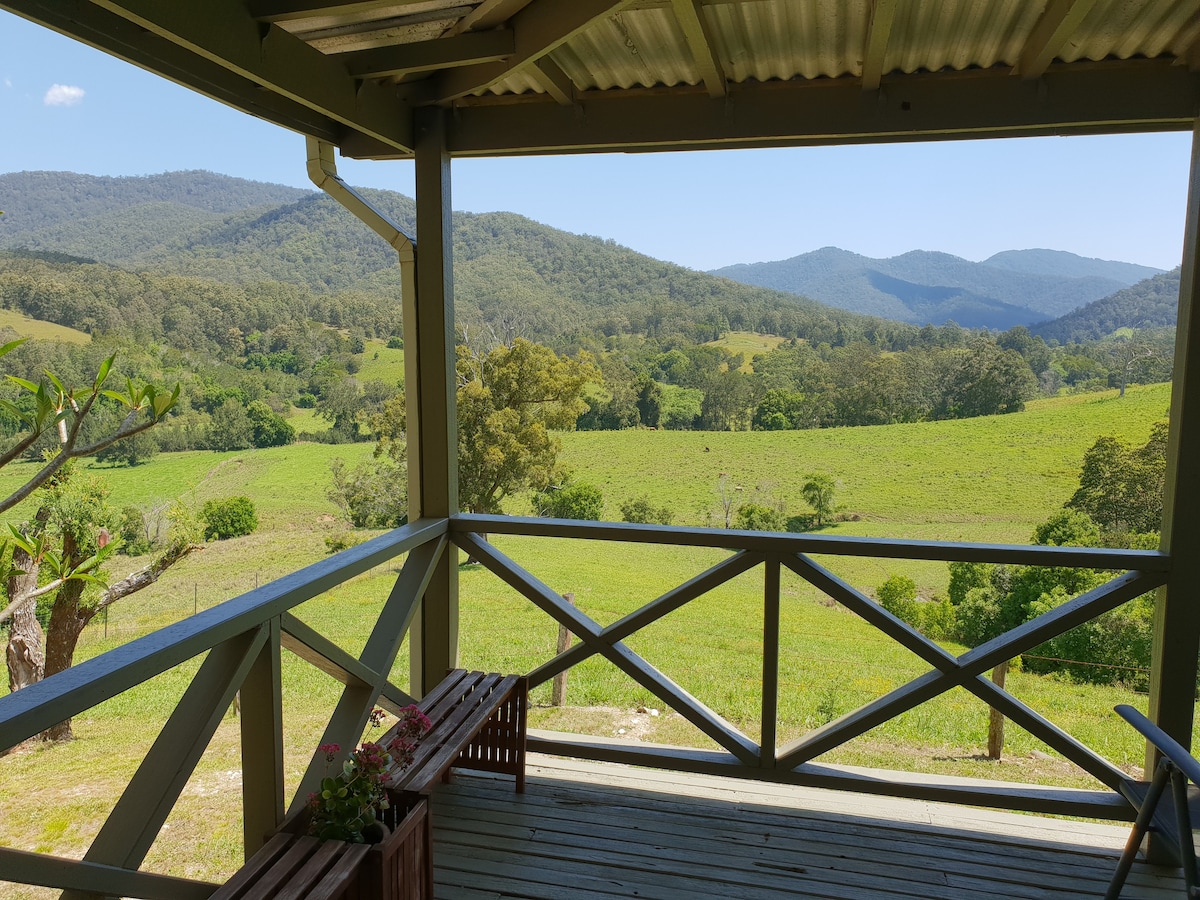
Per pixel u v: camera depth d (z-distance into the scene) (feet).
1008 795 8.37
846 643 31.91
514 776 9.43
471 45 7.64
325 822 5.74
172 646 5.17
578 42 8.13
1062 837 8.27
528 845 7.93
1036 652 29.22
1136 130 8.55
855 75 8.87
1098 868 7.74
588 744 9.59
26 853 4.36
